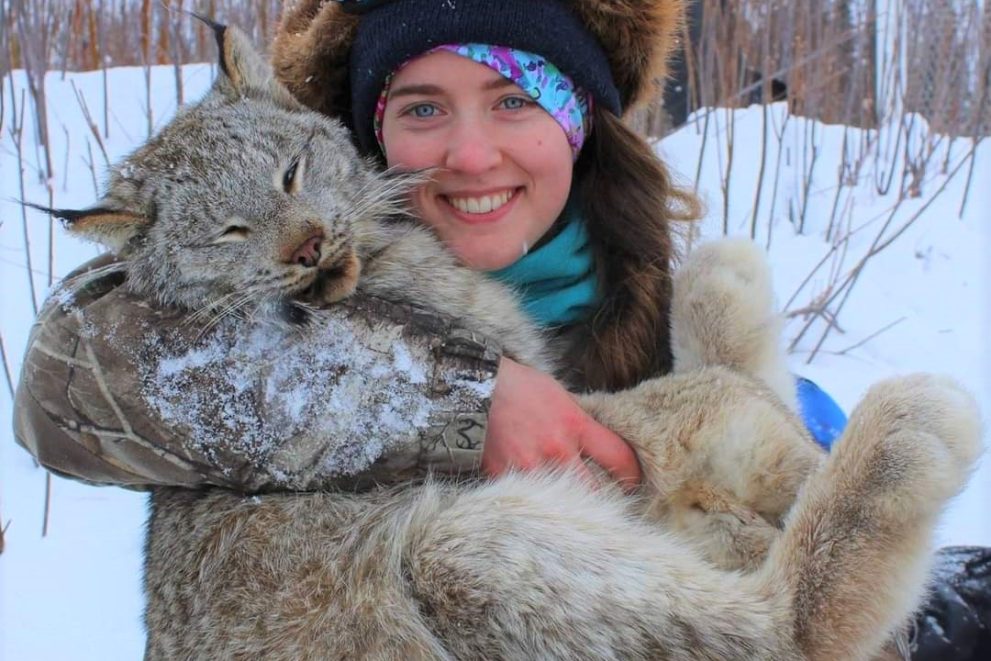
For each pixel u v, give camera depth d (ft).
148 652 3.33
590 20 3.64
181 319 3.16
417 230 3.62
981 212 8.06
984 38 8.48
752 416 3.32
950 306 6.84
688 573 3.11
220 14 7.04
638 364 3.76
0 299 5.82
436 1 3.44
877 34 8.78
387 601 3.06
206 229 3.34
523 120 3.56
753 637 3.06
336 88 3.83
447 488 3.21
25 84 7.72
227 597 3.14
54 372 3.11
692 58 7.48
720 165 7.24
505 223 3.61
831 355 6.28
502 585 3.03
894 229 7.75
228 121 3.51
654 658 3.02
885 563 3.11
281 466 3.09
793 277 7.07
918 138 9.05
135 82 8.01
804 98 8.05
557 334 3.83
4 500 4.97
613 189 3.79
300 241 3.30
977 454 3.17
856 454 3.17
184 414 3.07
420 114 3.57
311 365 3.09
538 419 3.25
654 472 3.33
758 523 3.29
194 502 3.26
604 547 3.10
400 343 3.12
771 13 7.62
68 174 7.00
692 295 3.66
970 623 3.65
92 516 4.92
